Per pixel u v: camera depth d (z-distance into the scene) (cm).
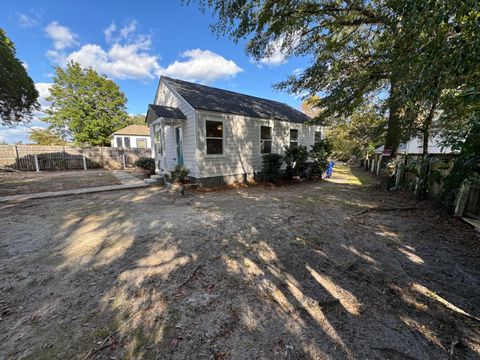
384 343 151
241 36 509
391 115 732
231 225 399
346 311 184
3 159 1311
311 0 491
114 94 2462
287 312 182
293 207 535
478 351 146
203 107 760
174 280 228
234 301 195
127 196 655
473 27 220
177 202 585
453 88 331
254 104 1045
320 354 142
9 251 295
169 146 1009
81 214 468
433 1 237
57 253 289
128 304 191
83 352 143
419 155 621
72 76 2192
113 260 271
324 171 1136
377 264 265
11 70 1145
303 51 618
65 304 191
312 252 296
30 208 516
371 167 1577
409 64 332
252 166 934
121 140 2348
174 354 142
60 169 1479
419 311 184
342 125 1366
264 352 144
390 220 431
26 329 163
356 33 550
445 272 247
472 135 344
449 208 440
